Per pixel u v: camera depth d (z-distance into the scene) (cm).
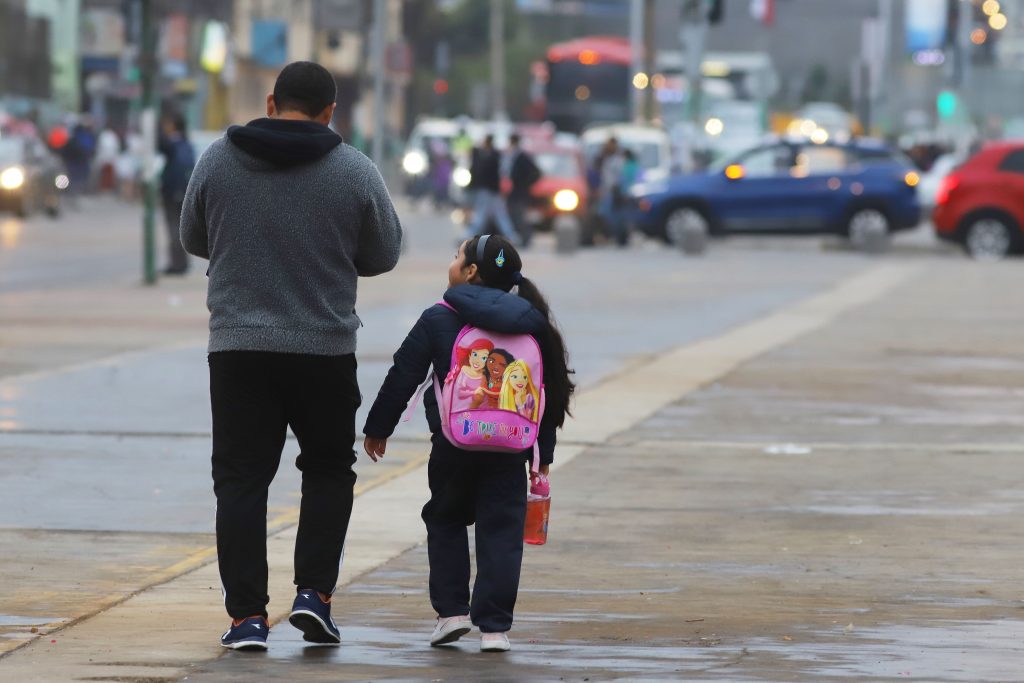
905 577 2562
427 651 2133
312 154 2100
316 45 13700
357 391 2159
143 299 7200
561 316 6738
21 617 2280
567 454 3628
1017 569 2620
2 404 4166
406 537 2808
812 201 11788
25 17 19075
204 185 2111
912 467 3519
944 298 7831
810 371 5062
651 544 2781
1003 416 4234
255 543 2133
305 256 2103
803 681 1980
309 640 2158
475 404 2102
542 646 2158
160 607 2342
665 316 6781
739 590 2473
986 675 2012
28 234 12106
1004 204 10925
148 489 3173
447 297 2134
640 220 11962
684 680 1984
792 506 3103
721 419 4131
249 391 2122
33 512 2961
